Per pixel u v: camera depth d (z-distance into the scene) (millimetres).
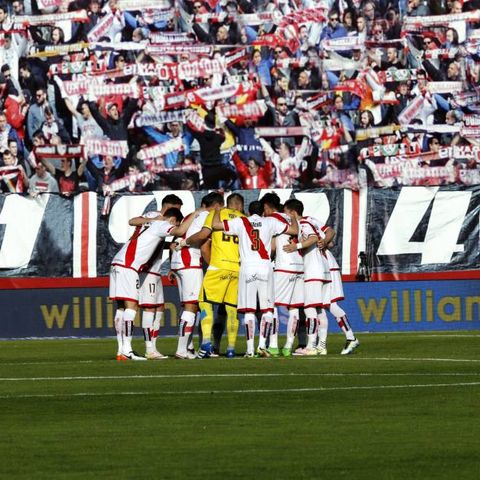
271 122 88625
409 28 89625
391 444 24406
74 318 64125
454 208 65938
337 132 89125
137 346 56281
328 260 49375
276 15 89000
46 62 87375
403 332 63844
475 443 24391
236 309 47344
